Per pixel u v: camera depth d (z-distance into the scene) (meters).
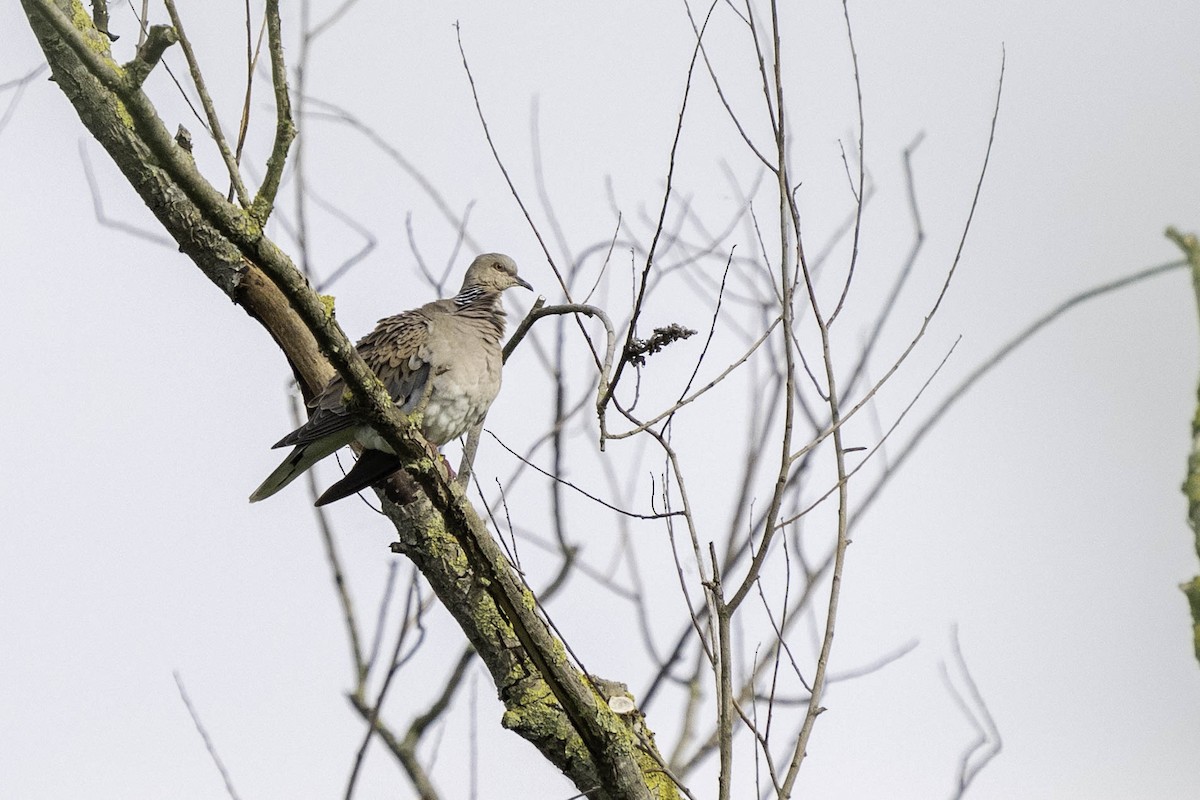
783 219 8.14
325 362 11.66
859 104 9.27
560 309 9.54
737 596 7.77
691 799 8.10
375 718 10.84
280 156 8.13
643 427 8.20
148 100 7.62
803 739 7.62
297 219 12.32
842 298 8.76
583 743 9.77
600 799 10.05
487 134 9.84
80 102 10.14
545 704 10.13
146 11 10.09
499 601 9.28
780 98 8.30
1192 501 7.42
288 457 12.18
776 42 8.39
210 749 10.41
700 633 7.87
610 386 8.33
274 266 8.30
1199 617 7.36
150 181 10.61
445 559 10.32
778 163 8.23
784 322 8.01
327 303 11.52
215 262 11.27
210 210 8.01
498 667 10.24
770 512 7.86
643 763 10.23
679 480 8.13
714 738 11.16
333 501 10.64
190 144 8.16
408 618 11.18
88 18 10.07
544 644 9.26
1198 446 7.54
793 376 7.99
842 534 8.17
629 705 10.36
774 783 7.50
